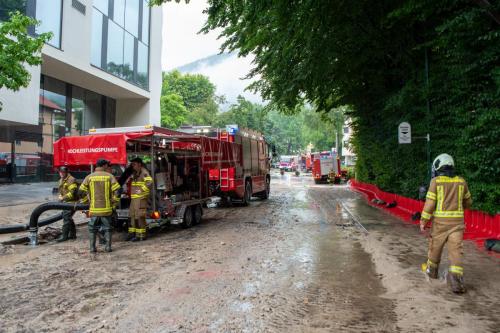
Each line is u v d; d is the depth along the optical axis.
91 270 6.36
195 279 5.79
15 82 11.18
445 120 10.44
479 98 8.44
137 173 8.95
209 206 16.48
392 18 10.80
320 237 9.16
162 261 6.93
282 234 9.60
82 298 4.99
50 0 21.41
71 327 4.09
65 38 22.44
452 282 5.07
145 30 32.28
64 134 26.78
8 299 4.96
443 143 10.59
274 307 4.64
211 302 4.81
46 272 6.25
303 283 5.59
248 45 14.48
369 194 21.14
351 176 36.31
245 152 16.58
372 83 15.37
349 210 14.78
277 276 5.95
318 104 18.14
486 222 8.62
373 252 7.54
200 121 66.50
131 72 30.20
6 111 18.08
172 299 4.93
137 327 4.08
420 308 4.55
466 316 4.31
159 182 9.73
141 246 8.30
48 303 4.81
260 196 19.81
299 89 15.40
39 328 4.07
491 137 8.09
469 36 8.38
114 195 7.87
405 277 5.78
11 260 7.08
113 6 27.56
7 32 10.92
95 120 30.19
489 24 8.06
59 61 22.11
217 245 8.29
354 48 13.17
